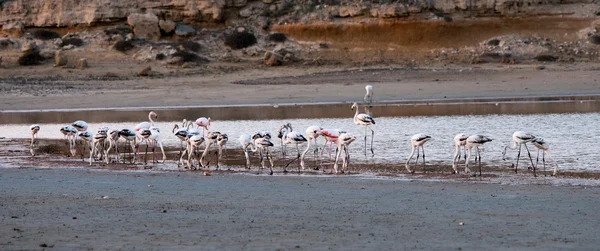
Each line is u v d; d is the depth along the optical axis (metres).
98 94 56.22
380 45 76.88
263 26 79.81
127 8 79.81
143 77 64.94
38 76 64.75
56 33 79.25
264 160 26.83
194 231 14.02
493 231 13.92
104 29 78.94
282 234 13.74
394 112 44.16
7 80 62.50
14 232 13.96
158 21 78.31
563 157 26.20
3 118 44.97
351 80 62.84
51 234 13.79
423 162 25.33
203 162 26.23
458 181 21.28
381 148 29.31
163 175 22.66
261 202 17.25
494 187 19.50
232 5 81.75
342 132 25.28
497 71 66.00
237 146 30.69
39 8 80.06
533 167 23.67
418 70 67.38
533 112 42.50
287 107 48.53
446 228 14.22
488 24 78.44
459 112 43.44
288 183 20.55
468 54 73.69
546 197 17.66
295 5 81.81
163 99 53.81
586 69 65.75
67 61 70.31
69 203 17.14
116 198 17.88
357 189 19.23
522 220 14.91
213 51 75.75
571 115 40.31
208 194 18.52
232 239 13.34
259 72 68.31
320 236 13.57
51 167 25.28
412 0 79.00
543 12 79.38
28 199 17.72
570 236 13.45
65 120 43.09
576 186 19.81
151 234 13.77
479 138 22.72
